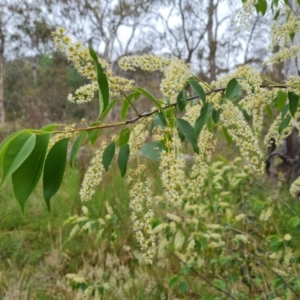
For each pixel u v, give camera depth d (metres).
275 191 3.47
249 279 2.34
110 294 2.54
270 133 1.61
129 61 1.16
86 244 3.51
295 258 2.17
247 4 1.77
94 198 4.38
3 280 2.91
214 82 1.32
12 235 3.84
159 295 2.61
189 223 2.82
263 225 3.18
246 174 2.94
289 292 2.05
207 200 3.10
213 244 2.36
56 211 4.55
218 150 4.51
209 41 16.81
